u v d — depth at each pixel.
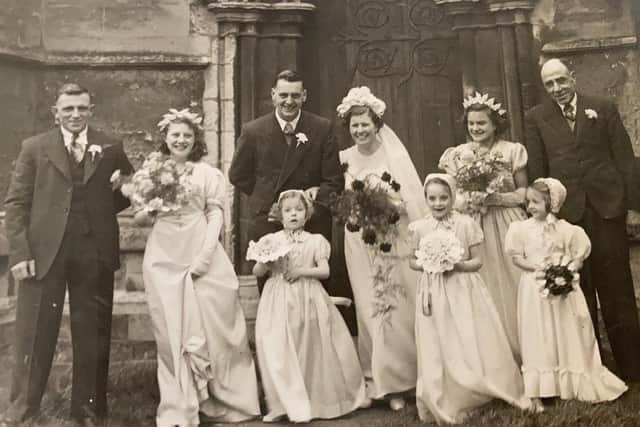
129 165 4.05
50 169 3.84
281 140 4.15
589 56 4.60
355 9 5.02
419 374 3.47
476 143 4.25
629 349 3.96
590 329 3.56
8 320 4.11
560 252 3.63
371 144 4.09
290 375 3.47
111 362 4.12
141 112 4.68
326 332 3.62
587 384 3.44
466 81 4.77
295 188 4.10
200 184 3.78
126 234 4.42
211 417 3.52
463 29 4.81
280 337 3.54
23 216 3.81
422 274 3.61
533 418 3.31
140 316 4.28
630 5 4.57
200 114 4.71
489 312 3.53
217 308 3.60
